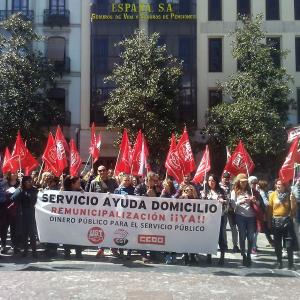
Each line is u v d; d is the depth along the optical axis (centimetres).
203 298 725
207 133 2520
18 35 2612
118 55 2956
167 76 2508
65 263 984
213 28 3019
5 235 1077
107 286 790
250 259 991
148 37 2662
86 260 1023
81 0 3056
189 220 999
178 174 1088
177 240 1000
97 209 1018
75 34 3036
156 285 802
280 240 968
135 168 1238
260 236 1458
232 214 1097
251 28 2511
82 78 3012
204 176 1091
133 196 1013
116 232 1012
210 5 3052
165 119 2492
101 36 2967
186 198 1012
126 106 2442
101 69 2962
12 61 2517
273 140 2309
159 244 1003
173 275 885
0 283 802
